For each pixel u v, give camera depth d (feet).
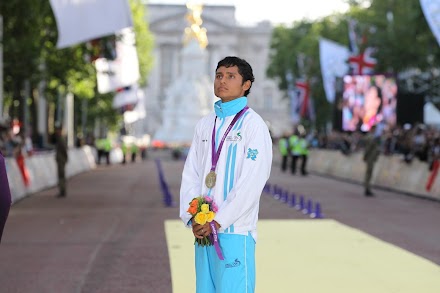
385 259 52.49
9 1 106.11
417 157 114.52
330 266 49.70
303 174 173.37
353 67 206.18
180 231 67.92
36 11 111.34
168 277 45.85
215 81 25.45
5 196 22.36
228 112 25.11
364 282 44.45
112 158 278.87
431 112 236.43
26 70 124.57
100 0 95.40
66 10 95.35
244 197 24.09
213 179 24.84
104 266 49.62
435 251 56.29
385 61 230.68
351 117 186.19
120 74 147.84
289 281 44.65
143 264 50.39
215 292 24.99
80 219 77.77
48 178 126.72
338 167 164.25
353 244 59.62
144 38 314.35
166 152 419.33
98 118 310.45
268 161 24.63
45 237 63.87
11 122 156.56
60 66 139.64
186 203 25.27
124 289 42.42
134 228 70.28
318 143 233.96
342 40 317.83
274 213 84.07
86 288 42.73
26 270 48.29
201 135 25.77
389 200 103.19
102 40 136.77
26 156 114.32
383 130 174.09
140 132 612.29
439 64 206.39
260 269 48.62
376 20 264.31
